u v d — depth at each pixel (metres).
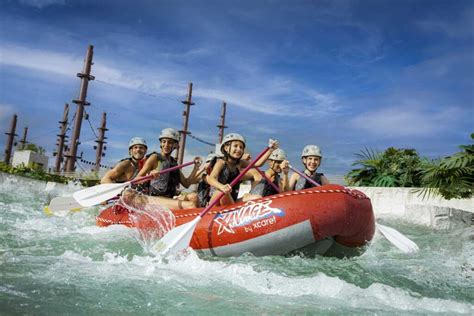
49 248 4.78
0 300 2.80
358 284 3.99
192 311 2.94
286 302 3.26
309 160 6.90
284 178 6.70
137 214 5.94
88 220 7.40
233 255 4.98
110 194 6.49
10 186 15.94
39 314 2.62
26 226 6.42
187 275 3.94
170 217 5.50
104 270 3.87
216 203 5.39
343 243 5.09
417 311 3.21
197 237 5.11
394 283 4.11
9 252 4.40
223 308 3.04
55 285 3.26
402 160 13.41
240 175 5.98
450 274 4.65
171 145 6.98
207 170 6.14
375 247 6.88
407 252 5.79
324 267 4.55
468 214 9.74
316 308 3.15
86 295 3.09
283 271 4.28
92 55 38.53
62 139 43.84
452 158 10.83
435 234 8.34
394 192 11.64
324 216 4.83
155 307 2.97
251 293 3.46
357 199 5.09
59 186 17.67
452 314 3.19
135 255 4.65
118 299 3.07
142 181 6.47
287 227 4.82
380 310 3.18
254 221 4.93
